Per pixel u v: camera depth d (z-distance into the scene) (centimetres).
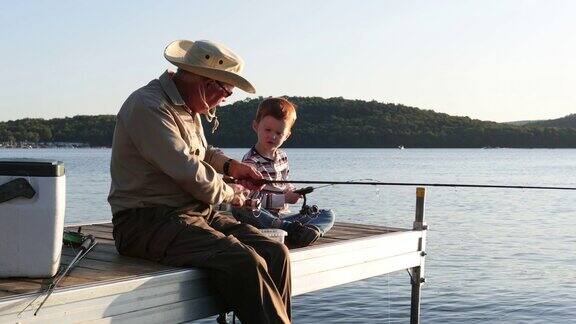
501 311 949
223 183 412
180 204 407
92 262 406
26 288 342
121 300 361
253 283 377
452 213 2311
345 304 963
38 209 359
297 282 470
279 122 515
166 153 387
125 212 410
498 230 1820
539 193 3347
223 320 595
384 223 1877
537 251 1449
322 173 4428
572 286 1102
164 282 379
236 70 423
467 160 7594
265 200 519
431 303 984
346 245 515
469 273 1198
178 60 409
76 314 344
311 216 531
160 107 391
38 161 364
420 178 4200
